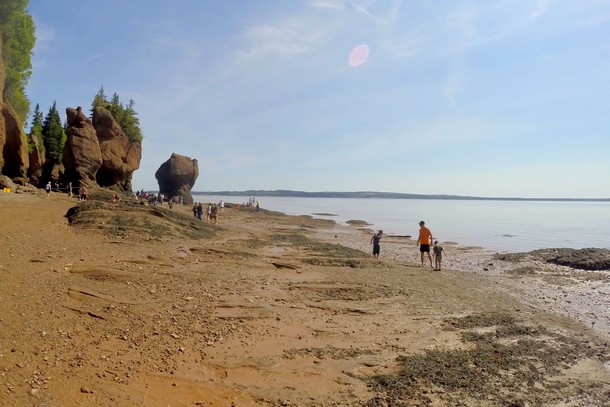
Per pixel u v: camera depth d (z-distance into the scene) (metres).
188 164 77.31
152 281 13.03
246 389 7.36
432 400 7.23
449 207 187.12
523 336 10.91
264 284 14.58
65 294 10.69
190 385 7.35
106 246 17.41
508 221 83.12
